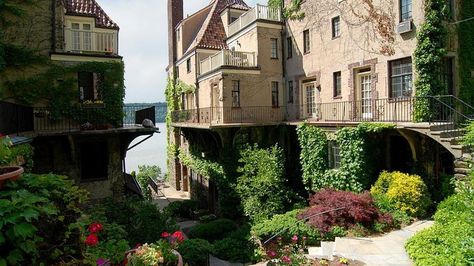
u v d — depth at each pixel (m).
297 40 18.50
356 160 12.38
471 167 8.68
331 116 16.22
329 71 16.28
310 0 17.36
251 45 19.53
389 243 8.47
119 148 13.77
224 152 17.62
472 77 12.88
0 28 12.42
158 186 29.03
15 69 12.62
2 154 3.83
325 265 7.43
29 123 11.30
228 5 23.67
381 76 13.49
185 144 25.16
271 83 19.38
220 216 17.50
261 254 10.29
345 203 10.34
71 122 13.28
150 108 14.45
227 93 18.05
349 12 14.95
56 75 13.03
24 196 2.94
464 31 12.62
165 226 10.46
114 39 14.27
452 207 8.51
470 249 5.78
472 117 12.29
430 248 6.93
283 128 17.58
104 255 5.02
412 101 12.09
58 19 13.36
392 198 10.60
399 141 13.15
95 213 9.20
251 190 14.95
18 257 2.81
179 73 26.67
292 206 14.62
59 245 3.29
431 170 11.87
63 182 3.65
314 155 14.54
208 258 9.50
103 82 13.76
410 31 12.24
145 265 4.62
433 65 11.66
